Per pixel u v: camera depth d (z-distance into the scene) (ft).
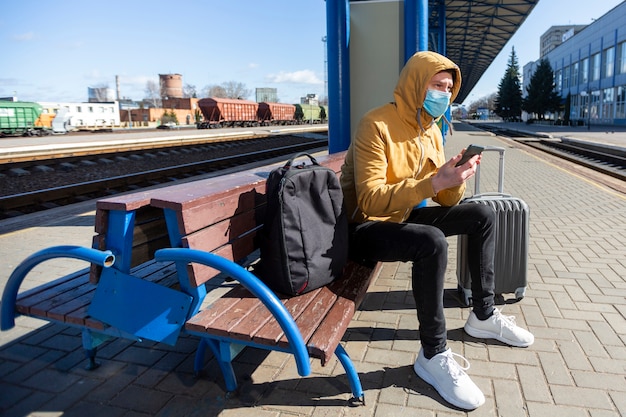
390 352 10.17
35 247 18.99
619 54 180.45
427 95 9.37
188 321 7.61
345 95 19.17
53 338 11.27
